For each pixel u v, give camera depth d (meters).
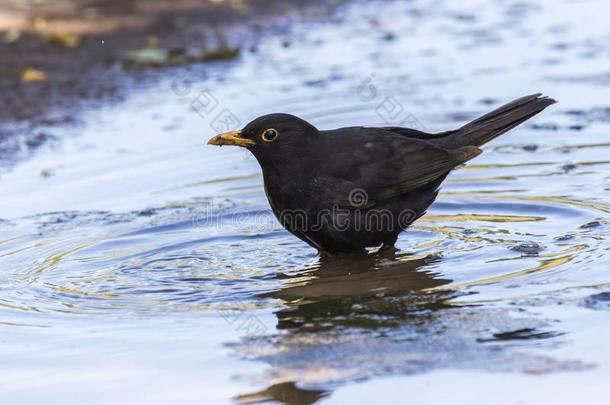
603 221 11.77
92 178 14.41
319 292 10.11
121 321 9.52
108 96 18.03
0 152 15.53
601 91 17.27
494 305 9.42
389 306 9.59
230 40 21.58
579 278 10.00
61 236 12.32
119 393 8.05
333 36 22.20
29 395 8.06
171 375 8.34
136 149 15.53
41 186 14.16
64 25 21.69
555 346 8.54
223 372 8.34
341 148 11.37
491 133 12.20
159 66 19.61
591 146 14.80
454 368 8.22
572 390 7.82
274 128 11.17
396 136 11.71
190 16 22.91
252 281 10.61
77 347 8.93
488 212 12.54
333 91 17.95
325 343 8.79
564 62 19.19
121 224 12.65
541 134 15.49
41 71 19.11
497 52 20.25
